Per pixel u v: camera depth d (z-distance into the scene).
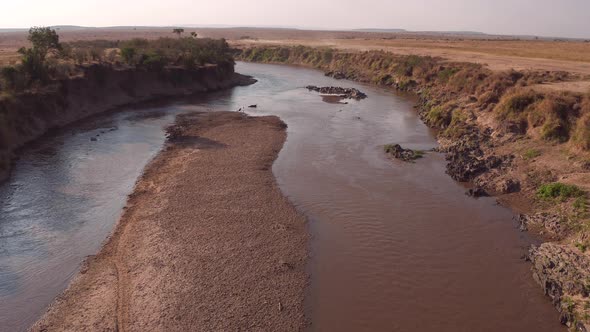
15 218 23.33
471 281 18.31
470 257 20.08
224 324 15.44
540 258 18.94
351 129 41.84
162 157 33.00
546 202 24.36
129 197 25.83
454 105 43.94
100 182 28.27
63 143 36.50
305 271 18.75
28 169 30.45
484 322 15.97
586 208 22.17
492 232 22.25
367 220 23.44
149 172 29.86
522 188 26.62
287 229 22.06
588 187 24.14
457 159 32.06
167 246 20.25
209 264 18.91
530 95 35.12
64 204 25.05
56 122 41.50
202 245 20.38
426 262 19.67
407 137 39.34
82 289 17.34
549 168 27.72
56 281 18.09
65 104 43.94
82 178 28.89
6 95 36.50
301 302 16.77
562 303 16.11
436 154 34.34
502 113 35.84
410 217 23.83
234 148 35.12
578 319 15.12
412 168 31.17
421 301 17.09
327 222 23.17
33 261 19.47
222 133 39.62
